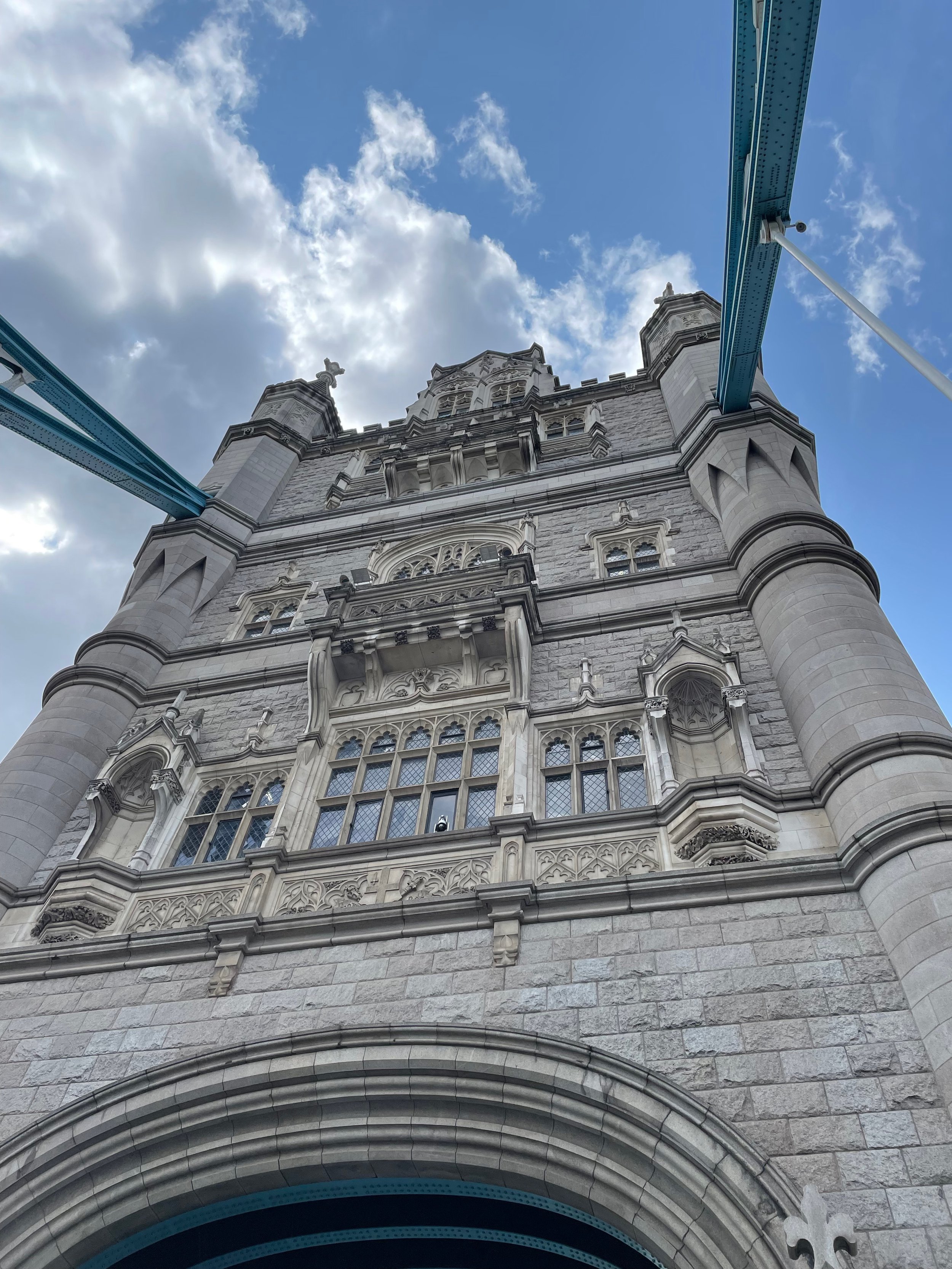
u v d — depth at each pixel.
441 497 25.09
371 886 12.95
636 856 12.35
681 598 17.53
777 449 19.92
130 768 16.55
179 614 21.55
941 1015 9.20
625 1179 9.12
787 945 10.55
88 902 13.71
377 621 17.73
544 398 29.86
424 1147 10.02
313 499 27.86
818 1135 8.80
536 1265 10.35
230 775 16.36
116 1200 10.34
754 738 13.71
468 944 11.58
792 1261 7.89
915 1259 7.77
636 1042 10.01
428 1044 10.40
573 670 16.50
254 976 11.95
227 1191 10.42
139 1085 10.82
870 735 12.33
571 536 21.28
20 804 15.63
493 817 13.14
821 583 15.36
